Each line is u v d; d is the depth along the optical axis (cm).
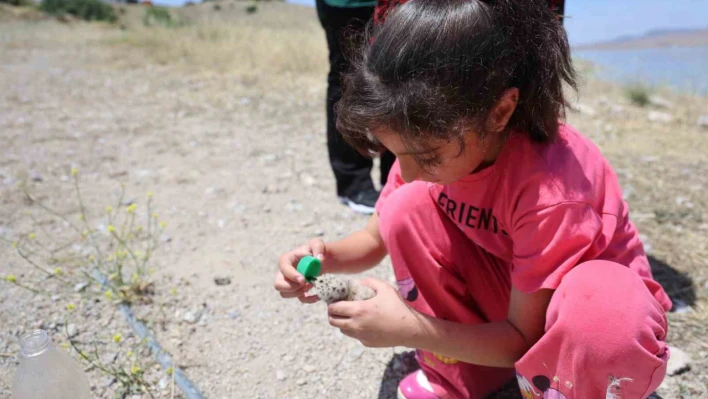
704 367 155
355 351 169
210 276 208
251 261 220
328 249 148
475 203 122
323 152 357
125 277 202
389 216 136
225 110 466
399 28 97
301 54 666
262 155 350
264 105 484
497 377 143
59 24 1703
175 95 523
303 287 135
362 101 98
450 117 94
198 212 263
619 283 102
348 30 204
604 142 362
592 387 107
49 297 190
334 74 245
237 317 184
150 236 237
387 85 96
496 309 135
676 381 150
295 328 179
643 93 505
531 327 115
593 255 110
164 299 191
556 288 107
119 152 352
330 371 161
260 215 262
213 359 165
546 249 107
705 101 520
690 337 167
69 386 119
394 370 161
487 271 133
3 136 380
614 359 101
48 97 517
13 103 488
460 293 134
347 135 115
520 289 111
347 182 268
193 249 228
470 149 104
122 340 170
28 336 116
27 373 114
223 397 151
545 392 113
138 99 509
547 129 110
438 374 140
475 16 96
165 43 841
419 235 133
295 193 288
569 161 111
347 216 262
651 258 211
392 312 116
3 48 938
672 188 279
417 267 135
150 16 1480
